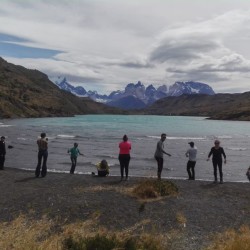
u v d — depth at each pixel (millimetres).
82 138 79875
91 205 14938
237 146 71188
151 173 35656
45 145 22641
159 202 15664
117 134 97125
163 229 12562
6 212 14102
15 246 10141
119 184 19656
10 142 64750
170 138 86750
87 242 9195
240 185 20812
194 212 14578
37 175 22453
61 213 14008
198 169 40188
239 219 13992
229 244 10539
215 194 17953
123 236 11438
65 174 24297
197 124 186750
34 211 14172
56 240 10406
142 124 175250
